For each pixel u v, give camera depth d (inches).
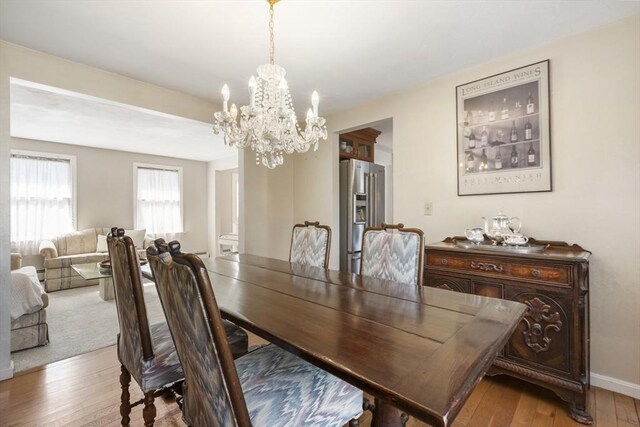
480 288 77.4
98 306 142.4
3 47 80.1
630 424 62.2
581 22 73.2
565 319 66.2
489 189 92.0
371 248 81.4
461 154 97.9
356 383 29.0
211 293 29.7
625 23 71.6
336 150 142.4
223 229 279.7
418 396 25.4
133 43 81.3
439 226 103.3
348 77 102.2
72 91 90.8
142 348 50.1
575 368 64.9
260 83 77.4
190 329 32.9
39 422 64.2
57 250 183.5
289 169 155.3
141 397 73.0
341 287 62.4
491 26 74.4
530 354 70.5
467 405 69.2
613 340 73.6
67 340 105.3
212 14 69.2
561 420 64.1
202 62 91.8
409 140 111.1
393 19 71.2
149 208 239.9
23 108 131.5
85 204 208.4
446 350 33.9
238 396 30.7
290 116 70.9
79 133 174.4
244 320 43.9
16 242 181.6
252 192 141.9
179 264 31.4
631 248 71.3
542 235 83.2
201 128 164.7
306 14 69.2
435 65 94.3
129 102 102.3
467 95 96.4
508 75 88.4
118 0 64.2
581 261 64.2
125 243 49.3
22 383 78.9
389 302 52.2
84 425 63.5
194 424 39.1
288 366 47.4
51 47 83.1
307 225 102.6
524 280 71.1
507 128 88.7
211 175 273.3
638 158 70.3
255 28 74.6
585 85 76.8
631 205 71.3
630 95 71.2
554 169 81.3
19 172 183.3
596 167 75.4
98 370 85.7
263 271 78.6
